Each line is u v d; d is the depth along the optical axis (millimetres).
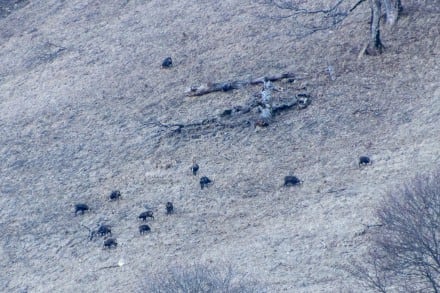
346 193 83938
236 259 77438
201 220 84750
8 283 81312
